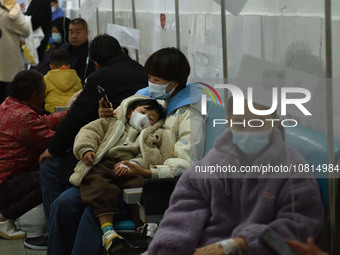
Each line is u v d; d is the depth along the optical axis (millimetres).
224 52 2189
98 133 2771
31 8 6734
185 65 2729
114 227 2576
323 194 1692
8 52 5828
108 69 3238
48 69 5883
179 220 1902
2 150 3504
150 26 4051
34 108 3592
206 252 1706
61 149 3180
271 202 1707
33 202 3500
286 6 2098
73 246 2600
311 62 1984
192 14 3092
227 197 1847
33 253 3379
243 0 2254
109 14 5246
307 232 1639
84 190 2637
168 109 2775
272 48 2178
